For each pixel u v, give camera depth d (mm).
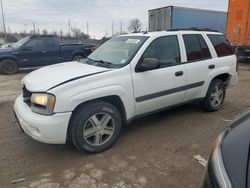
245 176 1490
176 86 4652
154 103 4422
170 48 4664
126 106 4047
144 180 3232
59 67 4363
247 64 14625
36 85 3654
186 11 18859
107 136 3957
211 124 5016
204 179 1768
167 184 3166
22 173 3402
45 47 12250
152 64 4023
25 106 3842
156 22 19844
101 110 3768
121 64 4094
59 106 3420
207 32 5445
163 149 4016
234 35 13953
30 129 3572
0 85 9133
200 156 3814
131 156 3795
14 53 11641
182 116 5426
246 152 1652
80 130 3629
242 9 13383
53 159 3740
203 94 5246
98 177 3287
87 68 4078
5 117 5492
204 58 5188
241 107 6125
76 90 3525
